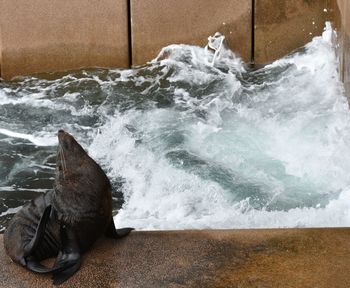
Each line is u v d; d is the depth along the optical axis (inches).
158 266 363.3
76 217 359.6
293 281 346.3
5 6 810.8
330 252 372.5
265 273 354.3
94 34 818.8
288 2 798.5
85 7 812.0
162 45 815.7
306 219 491.2
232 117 703.1
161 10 809.5
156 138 669.9
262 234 395.5
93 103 756.6
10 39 817.5
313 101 714.8
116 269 361.4
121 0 808.3
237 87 761.0
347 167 588.1
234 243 385.4
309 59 794.2
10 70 823.1
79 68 823.7
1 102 770.2
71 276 355.9
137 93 771.4
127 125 701.9
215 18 809.5
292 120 679.1
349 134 636.1
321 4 797.2
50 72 822.5
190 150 642.8
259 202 545.0
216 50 811.4
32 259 362.6
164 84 781.9
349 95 674.2
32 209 373.1
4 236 375.6
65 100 767.7
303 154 616.7
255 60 816.3
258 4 802.2
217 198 555.5
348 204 519.5
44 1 810.8
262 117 695.7
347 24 684.7
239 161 616.4
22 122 726.5
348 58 680.4
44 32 818.2
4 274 361.1
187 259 369.4
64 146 357.4
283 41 808.3
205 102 740.0
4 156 655.8
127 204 557.3
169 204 550.9
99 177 362.6
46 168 635.5
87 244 371.2
